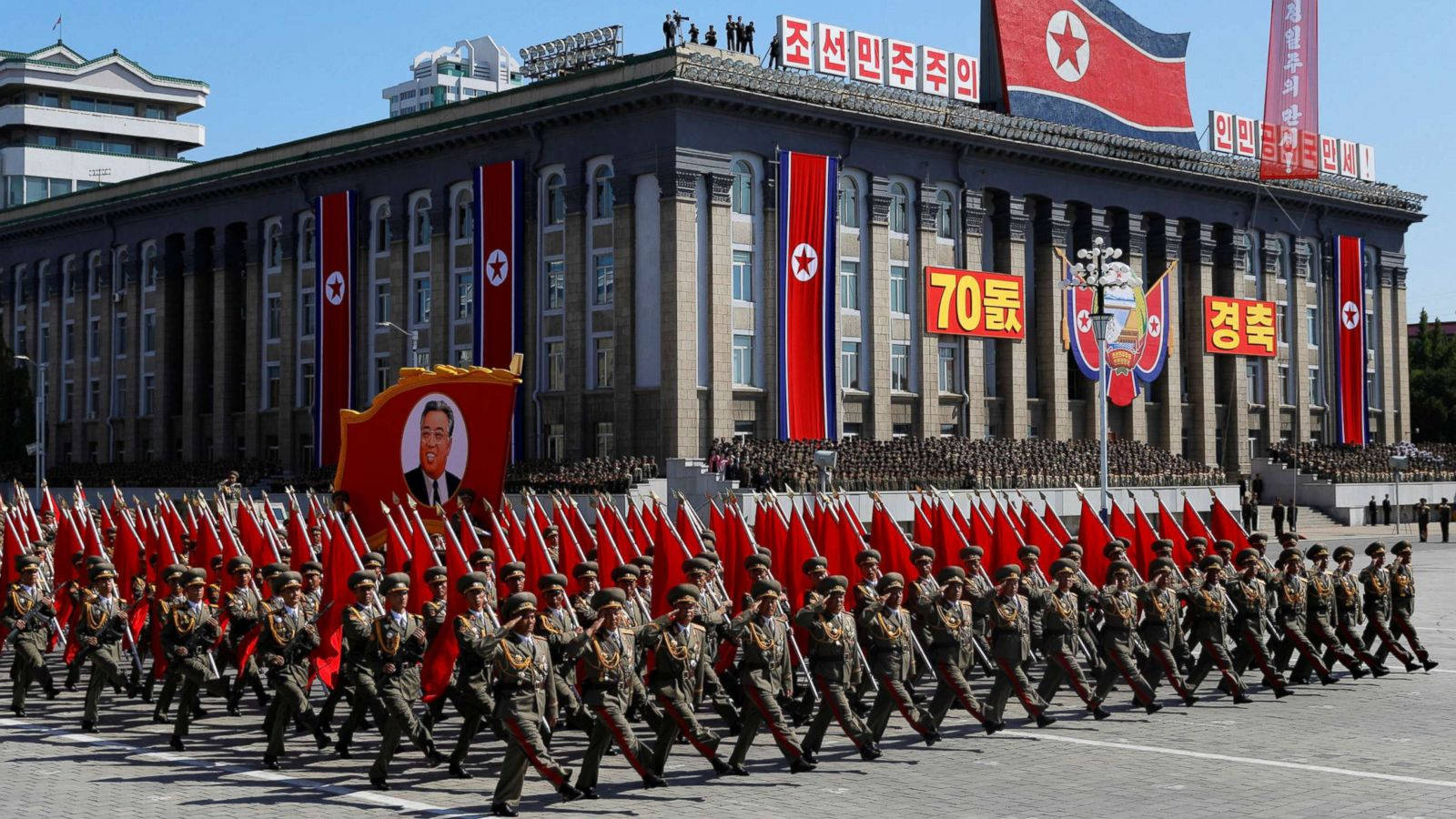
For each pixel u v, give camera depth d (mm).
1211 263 75562
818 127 59531
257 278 72812
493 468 25156
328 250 67562
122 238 80312
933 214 63781
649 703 16828
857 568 22953
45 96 115812
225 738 19250
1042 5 68125
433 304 63688
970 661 18562
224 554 23656
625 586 18188
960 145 63969
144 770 17156
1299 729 19312
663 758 16141
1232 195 76125
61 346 84438
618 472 51656
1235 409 75812
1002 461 58406
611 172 58031
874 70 61094
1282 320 79875
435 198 63938
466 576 16188
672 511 51875
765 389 58219
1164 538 25531
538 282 60344
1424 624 32000
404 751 18281
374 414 26719
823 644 16922
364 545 23500
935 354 63906
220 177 73188
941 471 55312
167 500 28469
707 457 54312
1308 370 80562
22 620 20969
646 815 14641
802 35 58812
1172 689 22812
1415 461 79312
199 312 76500
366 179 66938
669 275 55375
